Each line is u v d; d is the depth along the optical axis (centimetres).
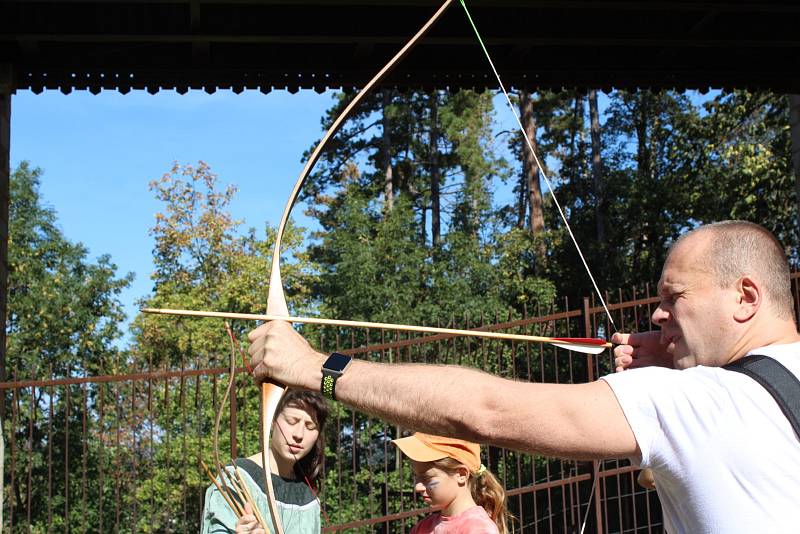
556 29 792
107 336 2494
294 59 819
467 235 2591
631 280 2394
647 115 2867
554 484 709
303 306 2498
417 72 842
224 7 760
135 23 754
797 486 164
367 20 777
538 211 2694
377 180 3030
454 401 180
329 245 2692
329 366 197
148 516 1580
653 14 801
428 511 716
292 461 388
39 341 2423
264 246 2595
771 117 2045
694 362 192
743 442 167
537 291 2291
